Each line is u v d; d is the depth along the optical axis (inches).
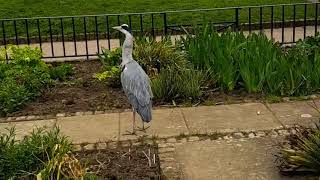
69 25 297.0
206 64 201.2
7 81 194.4
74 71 226.4
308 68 191.6
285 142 143.7
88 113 178.5
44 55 247.8
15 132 164.9
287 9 320.5
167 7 325.7
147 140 155.6
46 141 134.6
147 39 234.4
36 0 349.4
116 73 203.2
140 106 153.3
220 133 157.9
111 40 279.3
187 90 185.6
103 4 336.5
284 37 269.6
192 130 160.7
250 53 195.8
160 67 204.1
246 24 286.0
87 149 151.4
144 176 135.5
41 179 120.0
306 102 180.4
